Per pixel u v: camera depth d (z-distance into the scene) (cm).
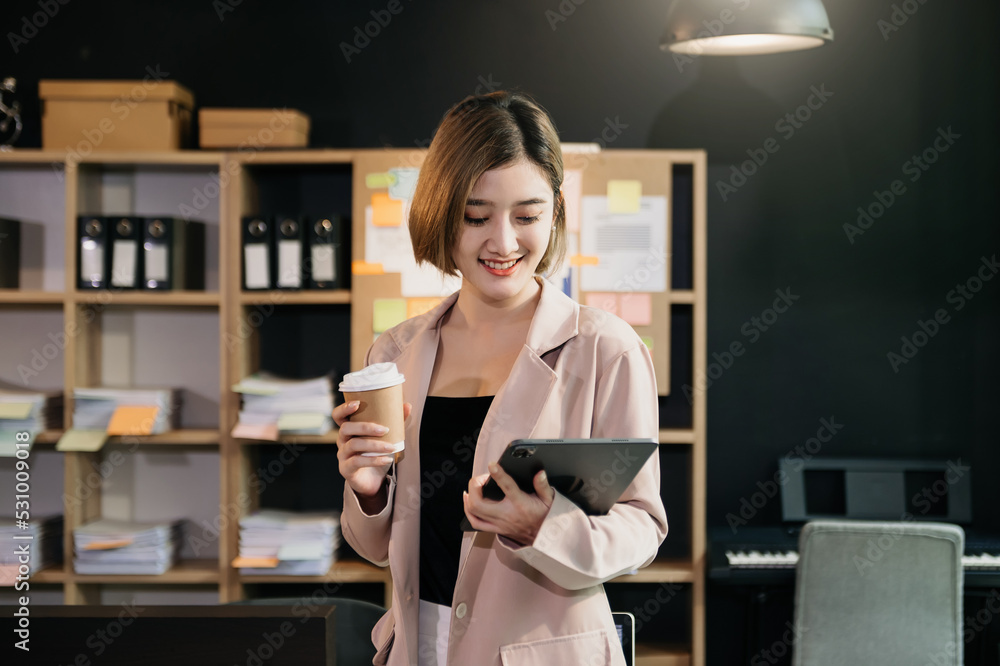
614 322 125
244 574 292
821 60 315
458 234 117
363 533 127
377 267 285
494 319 130
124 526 303
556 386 120
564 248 134
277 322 321
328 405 287
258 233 289
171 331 321
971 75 313
